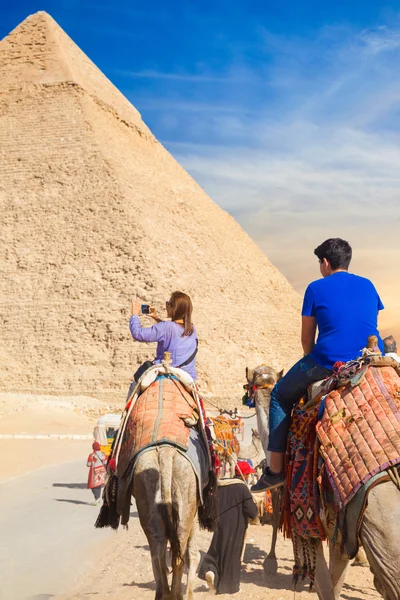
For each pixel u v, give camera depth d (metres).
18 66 164.62
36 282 135.62
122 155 157.50
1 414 70.88
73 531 18.55
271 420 8.12
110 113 168.88
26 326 130.88
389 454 6.54
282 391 8.06
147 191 153.62
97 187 145.00
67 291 133.12
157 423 9.30
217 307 139.62
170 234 147.12
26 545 16.62
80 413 75.31
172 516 8.85
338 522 6.77
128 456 9.27
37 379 125.12
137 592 11.84
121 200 142.62
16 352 128.75
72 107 156.50
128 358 124.25
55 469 35.00
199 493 9.18
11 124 156.38
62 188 146.50
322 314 7.90
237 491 11.77
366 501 6.46
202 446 9.62
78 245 138.50
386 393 6.99
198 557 10.41
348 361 7.59
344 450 6.84
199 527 10.37
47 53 165.88
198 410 9.77
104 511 9.88
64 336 128.62
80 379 123.50
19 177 149.25
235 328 140.50
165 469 8.88
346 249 8.30
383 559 6.32
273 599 10.96
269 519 16.47
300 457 7.64
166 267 136.62
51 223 142.25
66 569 13.93
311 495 7.39
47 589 12.23
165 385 9.84
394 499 6.38
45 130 154.12
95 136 152.38
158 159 177.50
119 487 9.43
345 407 7.07
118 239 137.50
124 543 16.58
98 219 140.75
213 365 123.12
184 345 10.47
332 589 7.68
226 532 11.62
